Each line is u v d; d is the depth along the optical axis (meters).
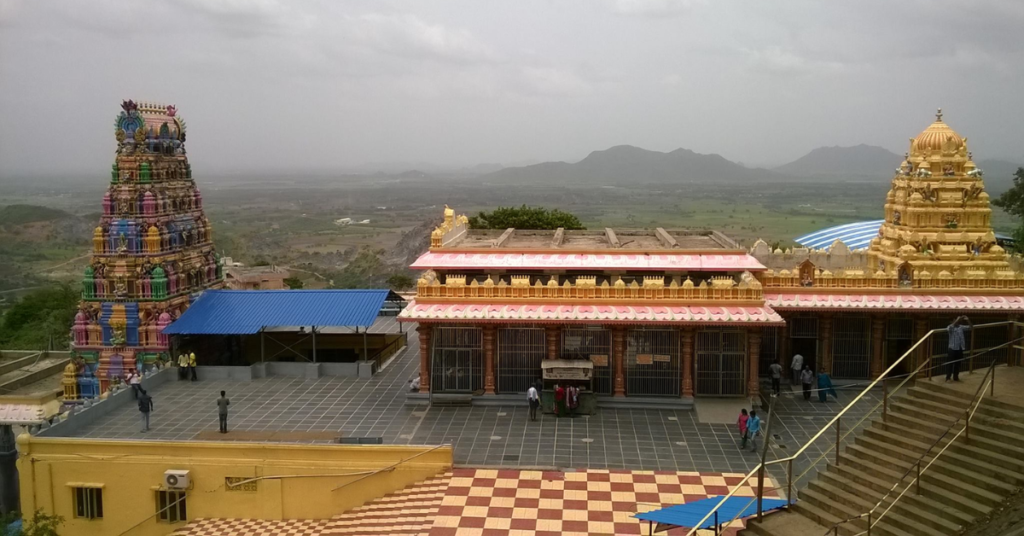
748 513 23.25
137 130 47.53
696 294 37.84
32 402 44.91
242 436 33.75
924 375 36.38
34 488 32.34
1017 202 60.72
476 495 28.81
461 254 42.25
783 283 40.97
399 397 40.09
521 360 38.81
